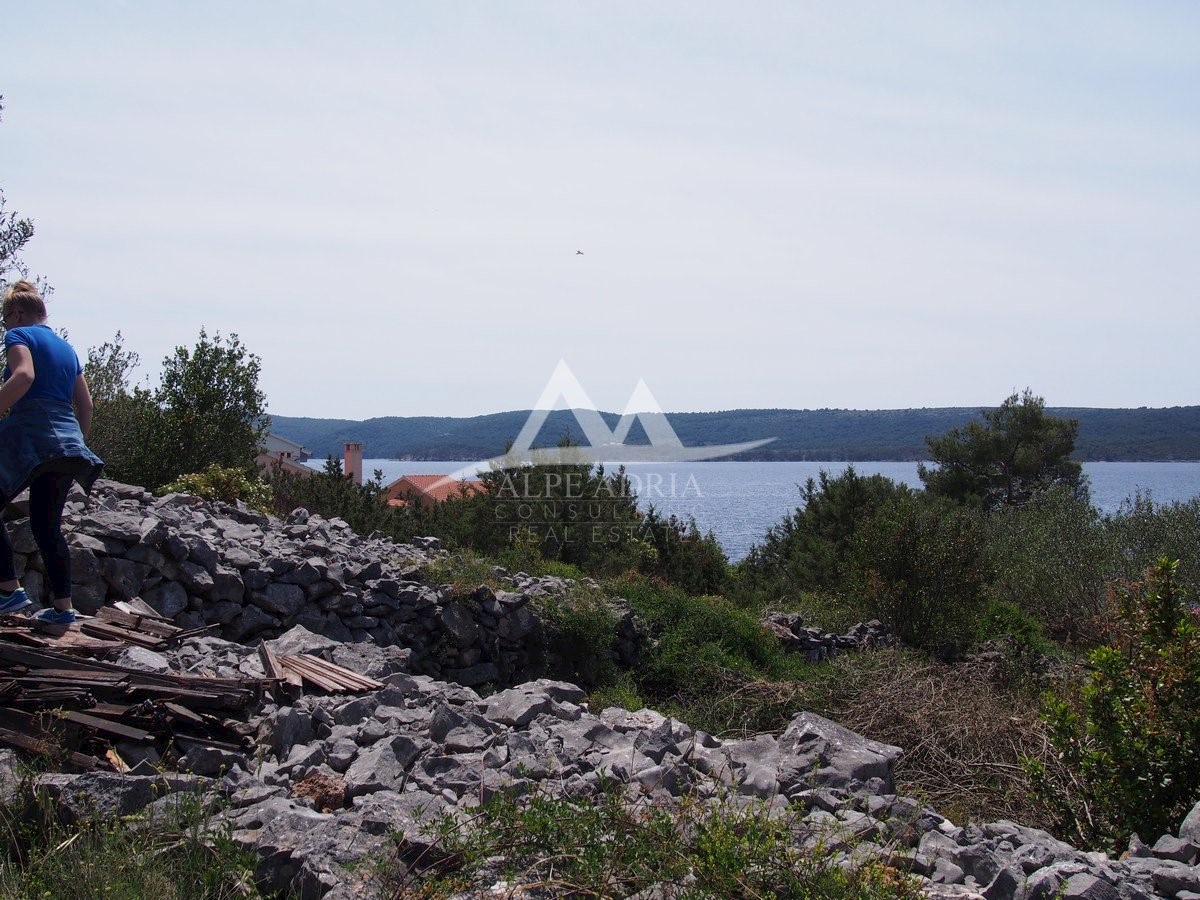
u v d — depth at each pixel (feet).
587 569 51.88
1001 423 105.91
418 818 14.01
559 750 18.02
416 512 56.24
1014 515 77.61
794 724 19.63
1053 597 59.77
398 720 18.74
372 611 31.04
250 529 32.58
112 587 24.13
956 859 14.47
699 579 57.93
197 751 16.01
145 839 13.24
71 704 16.10
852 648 44.34
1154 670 19.83
